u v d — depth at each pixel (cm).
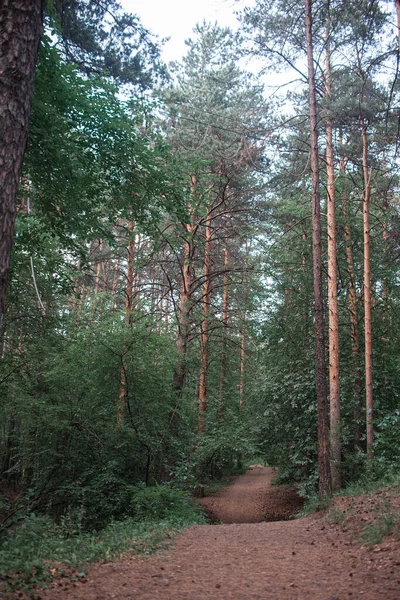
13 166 477
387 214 1720
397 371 1892
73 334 1617
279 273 2009
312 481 1717
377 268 1961
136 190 1172
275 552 765
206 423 2003
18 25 498
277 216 1923
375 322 1983
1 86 480
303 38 1400
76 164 1103
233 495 2438
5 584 484
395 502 884
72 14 1113
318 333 1266
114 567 626
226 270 1883
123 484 1406
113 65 1204
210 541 887
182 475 1548
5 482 1731
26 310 1484
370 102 1396
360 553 662
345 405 1844
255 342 2217
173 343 1750
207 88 1892
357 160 1725
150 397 1559
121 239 2012
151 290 2192
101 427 1492
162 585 548
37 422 1412
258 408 2200
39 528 802
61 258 1410
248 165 1638
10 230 468
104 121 1024
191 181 1869
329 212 1636
